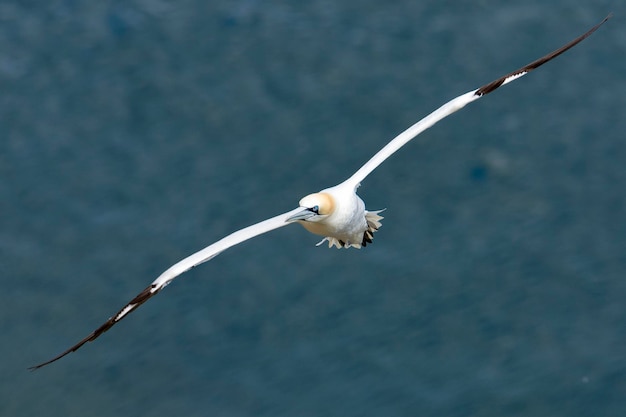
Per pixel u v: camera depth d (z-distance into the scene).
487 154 43.09
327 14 48.97
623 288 38.44
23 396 35.34
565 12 48.69
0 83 46.50
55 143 44.19
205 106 45.38
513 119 44.41
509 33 47.84
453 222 40.78
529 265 39.31
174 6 49.62
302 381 36.06
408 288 38.69
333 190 18.11
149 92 46.06
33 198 42.16
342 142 43.44
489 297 38.41
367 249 39.94
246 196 41.53
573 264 39.28
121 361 36.66
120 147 44.00
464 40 47.56
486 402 35.38
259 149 43.34
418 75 46.12
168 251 39.94
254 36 48.09
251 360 36.75
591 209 41.12
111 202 41.94
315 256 39.69
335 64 46.72
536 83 45.81
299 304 38.28
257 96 45.59
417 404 35.34
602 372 35.97
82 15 49.22
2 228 41.12
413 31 47.97
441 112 18.66
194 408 35.25
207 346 37.16
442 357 36.72
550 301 38.25
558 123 44.25
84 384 35.88
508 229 40.50
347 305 38.19
